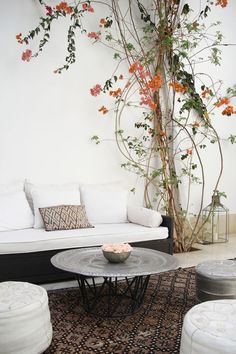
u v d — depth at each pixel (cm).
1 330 185
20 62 408
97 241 346
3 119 402
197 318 174
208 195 535
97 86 427
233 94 539
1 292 207
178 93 484
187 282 336
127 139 471
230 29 538
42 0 417
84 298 273
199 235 514
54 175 432
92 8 442
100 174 458
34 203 387
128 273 234
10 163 407
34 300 199
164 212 488
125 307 276
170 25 462
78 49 439
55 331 236
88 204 413
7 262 313
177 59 465
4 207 370
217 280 258
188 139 503
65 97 434
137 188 481
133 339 226
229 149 552
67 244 333
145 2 473
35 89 417
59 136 432
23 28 408
